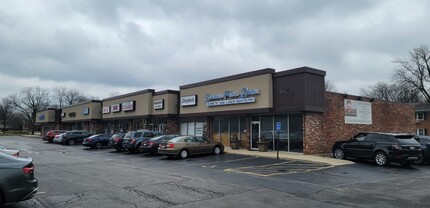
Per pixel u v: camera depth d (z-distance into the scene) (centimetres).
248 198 908
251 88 2348
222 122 2739
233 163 1761
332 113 2281
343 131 2355
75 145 3728
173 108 3269
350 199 906
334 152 1950
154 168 1597
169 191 1002
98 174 1369
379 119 2712
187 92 2975
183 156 2073
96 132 4706
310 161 1789
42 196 928
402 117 2997
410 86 5078
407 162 1659
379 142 1702
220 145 2258
